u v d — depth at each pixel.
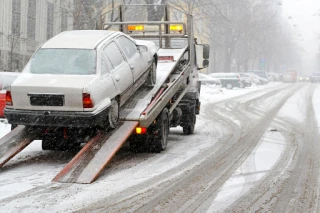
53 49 15.09
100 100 13.99
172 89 17.45
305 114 32.56
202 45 22.50
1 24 47.59
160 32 21.11
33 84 13.73
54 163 14.89
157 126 16.47
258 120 28.58
